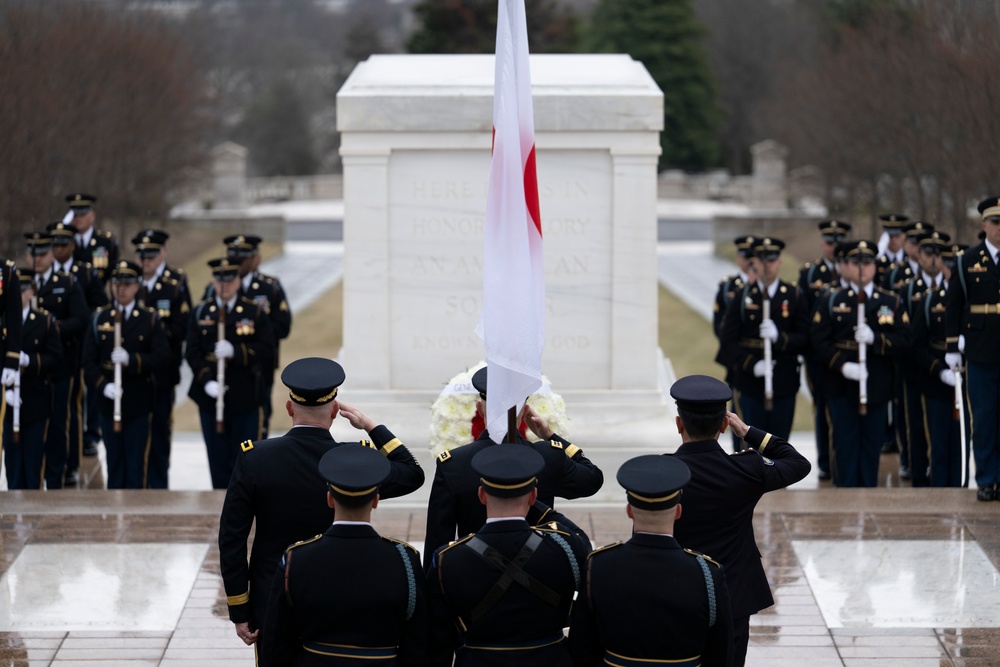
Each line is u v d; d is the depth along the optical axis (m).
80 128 96.19
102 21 113.19
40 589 29.22
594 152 37.94
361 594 18.84
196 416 58.56
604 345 38.53
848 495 35.53
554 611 19.05
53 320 40.88
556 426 28.53
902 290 42.66
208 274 118.94
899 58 96.38
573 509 35.97
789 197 171.50
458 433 28.78
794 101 149.50
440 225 38.19
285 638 19.31
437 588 19.14
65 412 43.34
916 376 41.62
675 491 18.66
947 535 32.28
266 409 44.06
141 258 43.72
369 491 18.98
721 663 18.83
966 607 28.28
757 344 42.38
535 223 23.23
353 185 38.00
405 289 38.41
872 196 117.75
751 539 22.09
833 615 27.98
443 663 19.62
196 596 28.94
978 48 79.25
